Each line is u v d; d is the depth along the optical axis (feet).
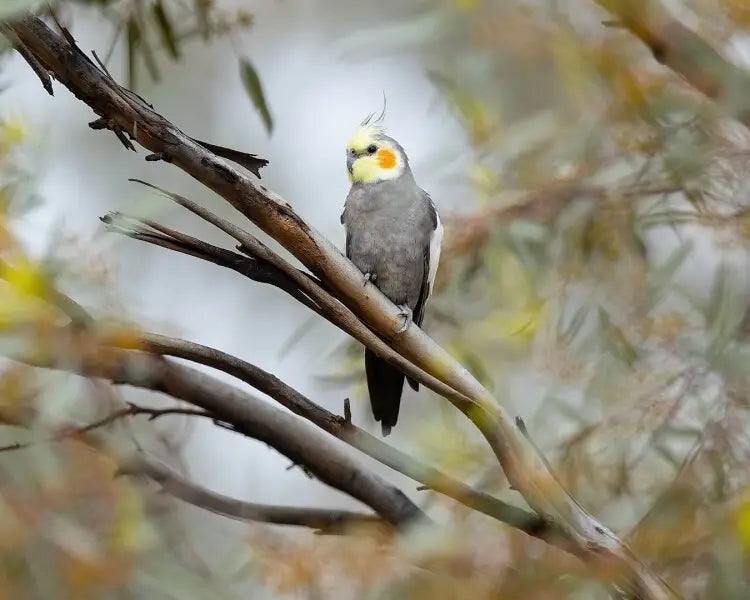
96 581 20.89
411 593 20.06
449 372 19.47
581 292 25.76
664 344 23.80
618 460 23.32
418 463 18.89
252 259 18.20
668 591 18.74
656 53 23.21
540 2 24.11
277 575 20.89
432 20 22.57
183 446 26.04
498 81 26.86
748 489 21.15
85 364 19.16
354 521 22.35
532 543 19.57
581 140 25.14
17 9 16.16
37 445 19.74
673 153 23.54
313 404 18.44
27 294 17.17
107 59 23.13
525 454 19.07
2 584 20.92
